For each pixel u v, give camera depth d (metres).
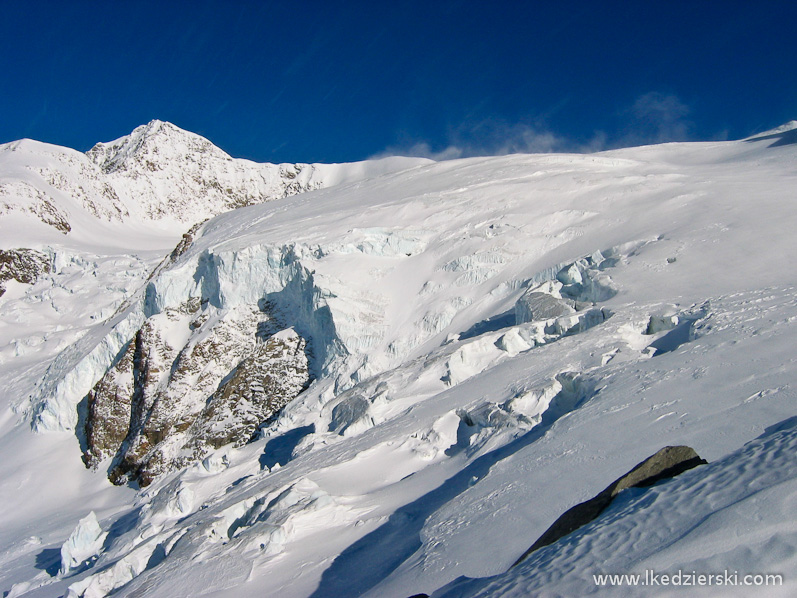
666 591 5.34
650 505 6.89
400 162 155.62
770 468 6.41
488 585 7.27
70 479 40.03
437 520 12.54
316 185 158.88
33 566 28.00
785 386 11.88
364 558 13.57
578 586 5.97
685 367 14.81
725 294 20.95
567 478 11.73
